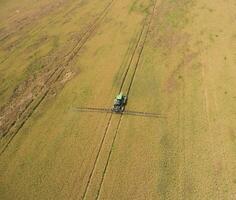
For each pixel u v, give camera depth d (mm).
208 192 20328
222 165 21891
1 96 29609
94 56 33969
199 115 25828
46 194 21047
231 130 24297
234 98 27000
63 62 33469
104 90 29203
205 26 37219
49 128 25938
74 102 28188
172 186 20875
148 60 32562
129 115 26406
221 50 32938
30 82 31047
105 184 21312
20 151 24188
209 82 28969
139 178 21500
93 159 23047
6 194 21312
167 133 24531
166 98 27750
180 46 34188
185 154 22844
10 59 34719
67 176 22047
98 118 26422
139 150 23406
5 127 26328
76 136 25000
